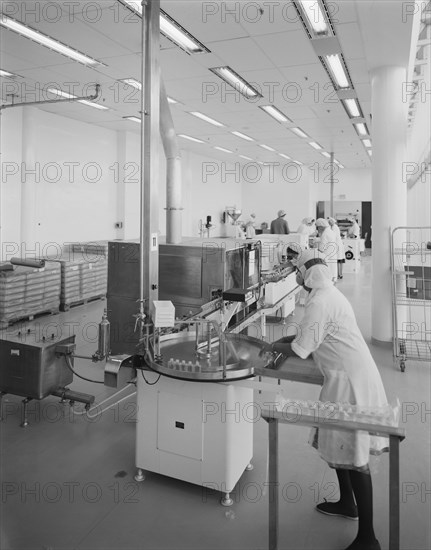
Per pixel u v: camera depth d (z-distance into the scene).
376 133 4.95
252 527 2.06
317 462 2.62
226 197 14.58
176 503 2.23
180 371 2.11
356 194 15.92
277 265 5.11
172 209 3.60
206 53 4.74
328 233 7.68
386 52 4.46
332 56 4.86
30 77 5.57
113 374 2.29
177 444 2.29
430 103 6.17
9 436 2.89
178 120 8.00
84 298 6.70
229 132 9.12
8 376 2.99
